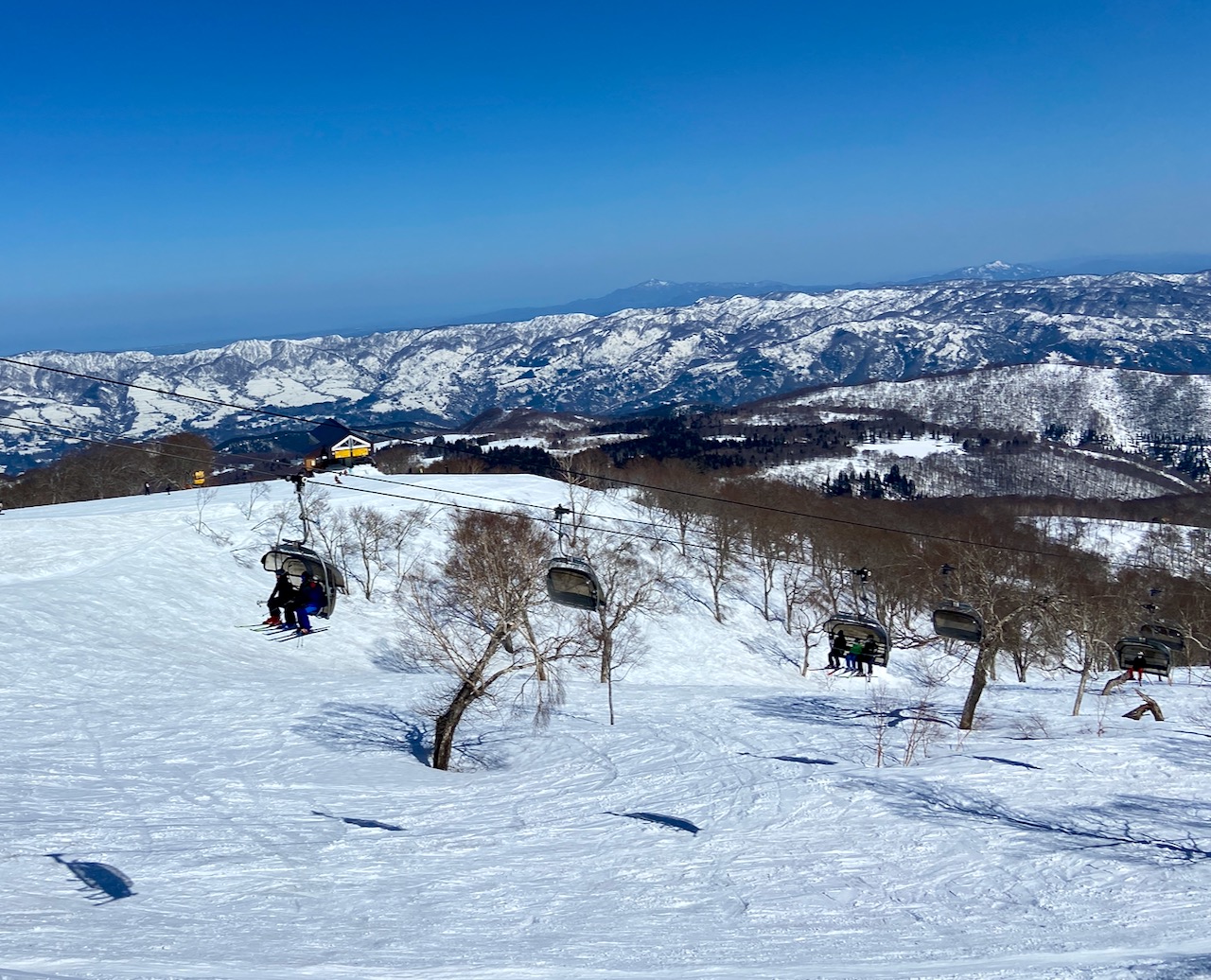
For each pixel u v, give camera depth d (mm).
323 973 15344
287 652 75938
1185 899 21062
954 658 90062
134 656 63938
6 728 42188
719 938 18625
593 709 53750
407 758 41062
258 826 28297
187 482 137750
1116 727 45312
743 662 92312
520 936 18703
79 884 21594
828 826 28734
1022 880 22922
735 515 118125
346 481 119750
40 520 94125
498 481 130500
